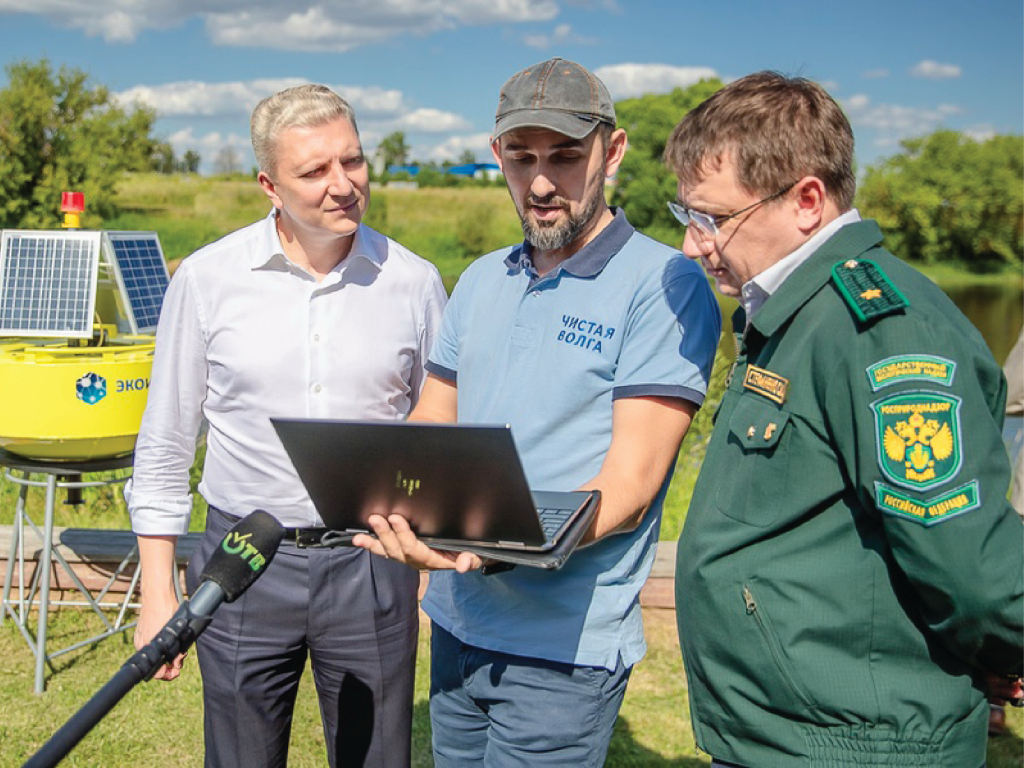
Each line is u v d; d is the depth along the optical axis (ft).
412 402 9.53
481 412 8.01
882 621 5.94
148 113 114.11
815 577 6.01
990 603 5.41
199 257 8.80
